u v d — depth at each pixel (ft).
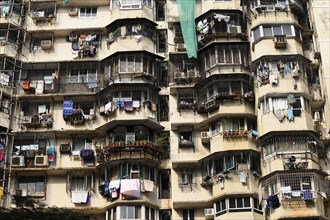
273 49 117.08
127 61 121.08
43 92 121.80
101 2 131.23
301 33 122.42
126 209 108.17
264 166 108.68
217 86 117.80
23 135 117.80
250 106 116.37
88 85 122.21
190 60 123.13
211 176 111.04
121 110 116.16
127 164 112.06
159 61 124.57
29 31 127.65
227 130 114.11
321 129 113.29
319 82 118.01
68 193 113.50
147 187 110.11
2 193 109.50
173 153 115.34
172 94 120.88
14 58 123.65
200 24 125.90
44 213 87.20
